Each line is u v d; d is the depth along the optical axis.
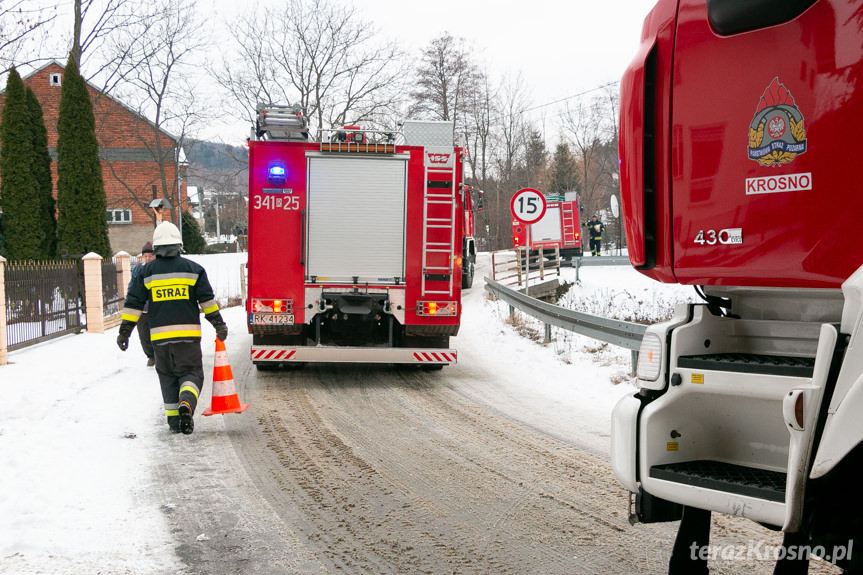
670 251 3.78
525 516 5.42
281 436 7.90
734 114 3.44
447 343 11.60
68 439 7.48
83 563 4.48
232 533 5.06
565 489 6.07
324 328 11.48
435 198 11.07
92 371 11.87
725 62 3.47
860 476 2.93
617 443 3.79
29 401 9.05
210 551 4.73
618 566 4.49
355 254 11.02
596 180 80.19
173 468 6.63
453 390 10.74
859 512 2.96
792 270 3.25
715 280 3.62
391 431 8.16
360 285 11.03
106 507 5.53
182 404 7.68
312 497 5.86
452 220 11.09
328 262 10.98
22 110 22.45
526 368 12.77
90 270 17.72
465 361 13.83
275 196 10.95
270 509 5.56
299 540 4.94
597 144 80.56
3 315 12.49
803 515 2.85
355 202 11.01
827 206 3.10
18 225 22.30
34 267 15.47
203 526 5.19
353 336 11.47
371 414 9.05
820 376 2.76
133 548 4.76
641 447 3.68
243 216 99.69
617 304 20.27
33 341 14.95
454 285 11.15
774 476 3.37
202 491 5.98
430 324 11.14
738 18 3.31
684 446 3.73
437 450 7.33
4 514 5.25
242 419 8.73
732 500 3.25
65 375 11.33
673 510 3.88
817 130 3.11
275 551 4.74
